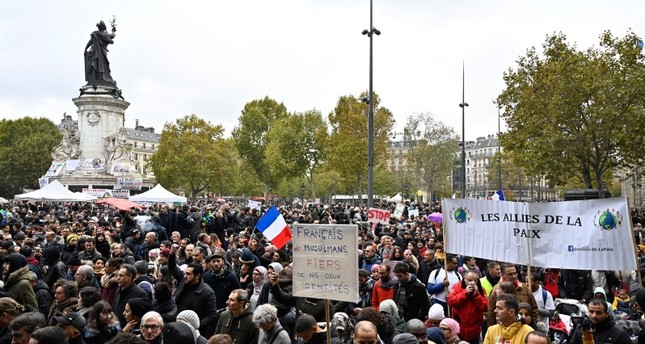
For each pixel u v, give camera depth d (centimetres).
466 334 1017
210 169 8844
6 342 738
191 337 741
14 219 2267
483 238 1133
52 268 1208
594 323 773
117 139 6538
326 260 796
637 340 848
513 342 758
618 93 3378
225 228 2630
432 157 8331
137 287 950
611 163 3725
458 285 1052
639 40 3569
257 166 11338
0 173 10475
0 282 1043
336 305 1088
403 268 1052
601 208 1020
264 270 1098
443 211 1186
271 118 11650
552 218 1062
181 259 1473
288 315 923
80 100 6469
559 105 3516
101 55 6669
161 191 4022
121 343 569
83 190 5709
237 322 847
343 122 7012
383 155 7481
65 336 576
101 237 1620
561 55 3644
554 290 1303
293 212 3997
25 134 11062
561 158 3625
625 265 996
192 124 8831
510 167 9394
